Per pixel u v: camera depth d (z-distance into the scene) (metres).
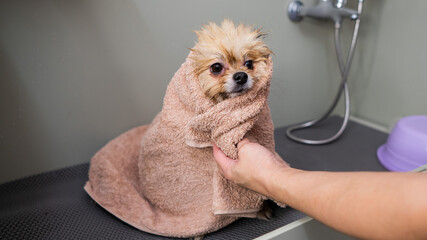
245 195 0.66
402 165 1.00
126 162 0.88
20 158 0.95
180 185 0.72
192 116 0.66
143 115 1.08
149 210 0.75
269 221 0.77
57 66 0.91
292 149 1.17
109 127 1.05
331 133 1.31
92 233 0.75
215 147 0.60
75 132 1.00
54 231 0.76
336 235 0.63
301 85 1.32
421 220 0.27
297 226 0.58
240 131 0.56
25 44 0.86
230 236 0.73
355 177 0.35
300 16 1.17
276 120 1.32
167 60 1.05
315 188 0.38
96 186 0.84
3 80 0.86
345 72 1.20
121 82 1.01
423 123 1.03
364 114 1.42
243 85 0.56
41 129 0.95
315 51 1.29
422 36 1.13
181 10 1.00
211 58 0.59
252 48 0.61
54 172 1.00
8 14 0.82
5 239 0.73
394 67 1.25
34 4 0.83
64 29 0.89
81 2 0.88
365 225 0.31
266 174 0.47
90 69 0.96
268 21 1.14
